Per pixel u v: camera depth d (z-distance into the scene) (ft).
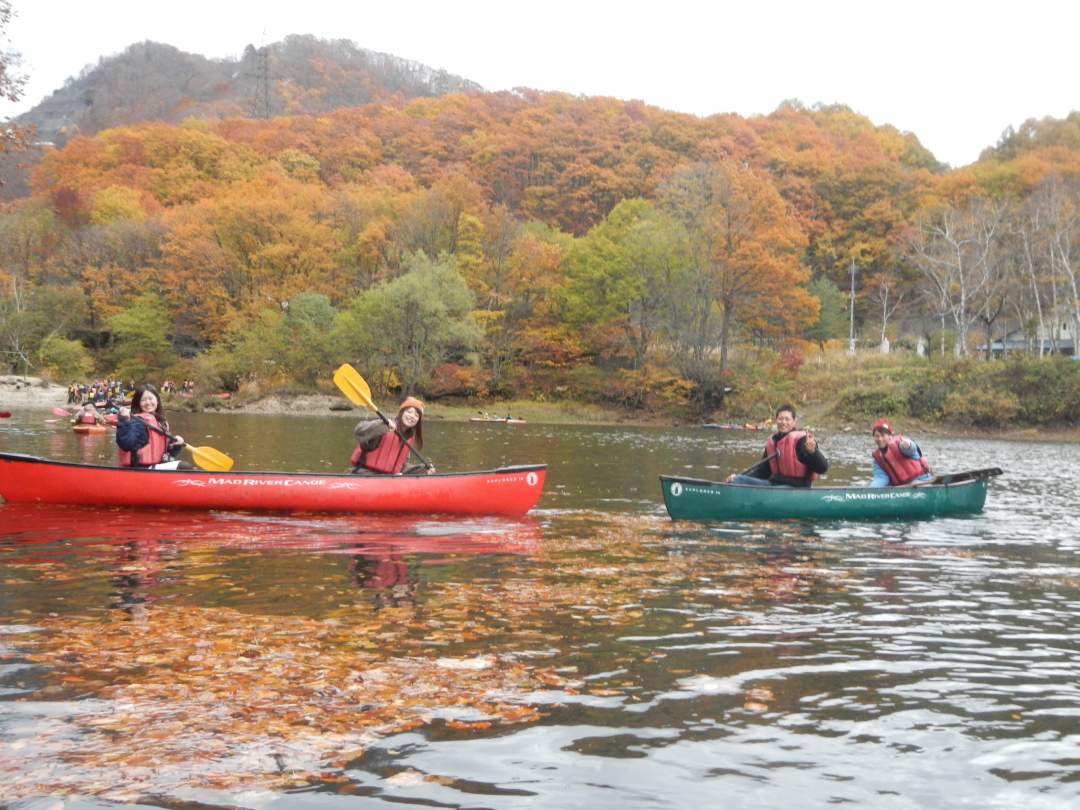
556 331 188.75
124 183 289.53
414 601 17.54
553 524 29.04
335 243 211.00
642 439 100.12
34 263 227.40
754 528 28.84
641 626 15.85
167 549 23.02
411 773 9.53
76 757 9.73
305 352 173.68
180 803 8.73
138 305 202.18
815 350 191.62
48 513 28.55
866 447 92.38
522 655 13.85
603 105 381.81
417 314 164.45
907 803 9.12
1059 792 9.44
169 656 13.47
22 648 13.82
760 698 12.14
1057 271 167.63
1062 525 31.27
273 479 29.12
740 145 334.44
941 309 181.27
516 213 302.86
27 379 165.37
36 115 553.23
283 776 9.38
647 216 187.62
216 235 214.07
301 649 13.94
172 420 116.78
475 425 131.85
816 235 282.36
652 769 9.78
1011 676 13.38
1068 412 127.34
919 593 19.36
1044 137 317.22
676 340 174.29
